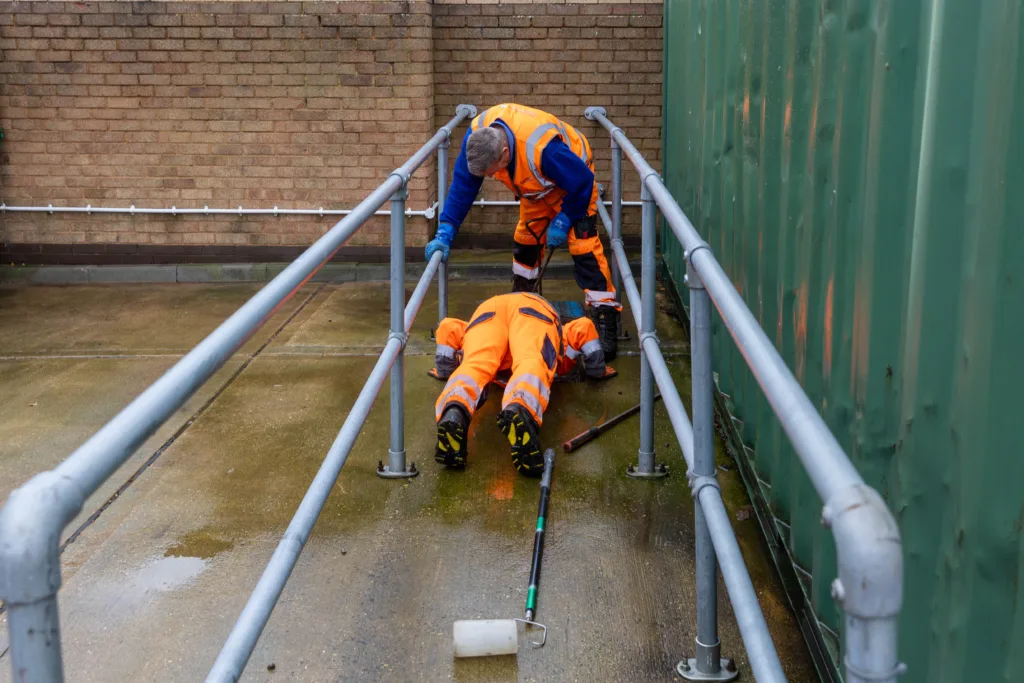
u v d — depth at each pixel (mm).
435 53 7277
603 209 5590
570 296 6754
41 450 4223
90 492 1137
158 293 6996
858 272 2283
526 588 3141
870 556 1008
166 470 4012
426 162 7168
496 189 7539
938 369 1827
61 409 4703
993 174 1575
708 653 2662
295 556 2303
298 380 5105
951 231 1765
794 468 2873
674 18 6379
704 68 5047
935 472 1858
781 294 3160
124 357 5508
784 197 3137
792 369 3113
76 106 7105
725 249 4371
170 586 3156
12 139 7176
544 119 4805
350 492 3820
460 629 2777
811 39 2939
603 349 5328
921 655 1946
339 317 6312
